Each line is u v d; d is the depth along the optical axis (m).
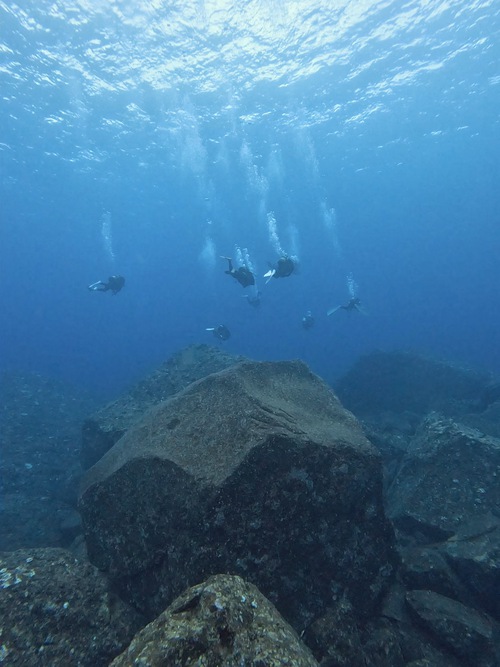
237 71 19.09
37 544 5.85
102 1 13.88
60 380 16.30
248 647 2.18
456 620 3.60
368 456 4.12
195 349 9.64
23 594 3.17
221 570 3.31
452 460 5.51
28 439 9.86
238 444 3.80
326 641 3.29
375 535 3.98
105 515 4.11
